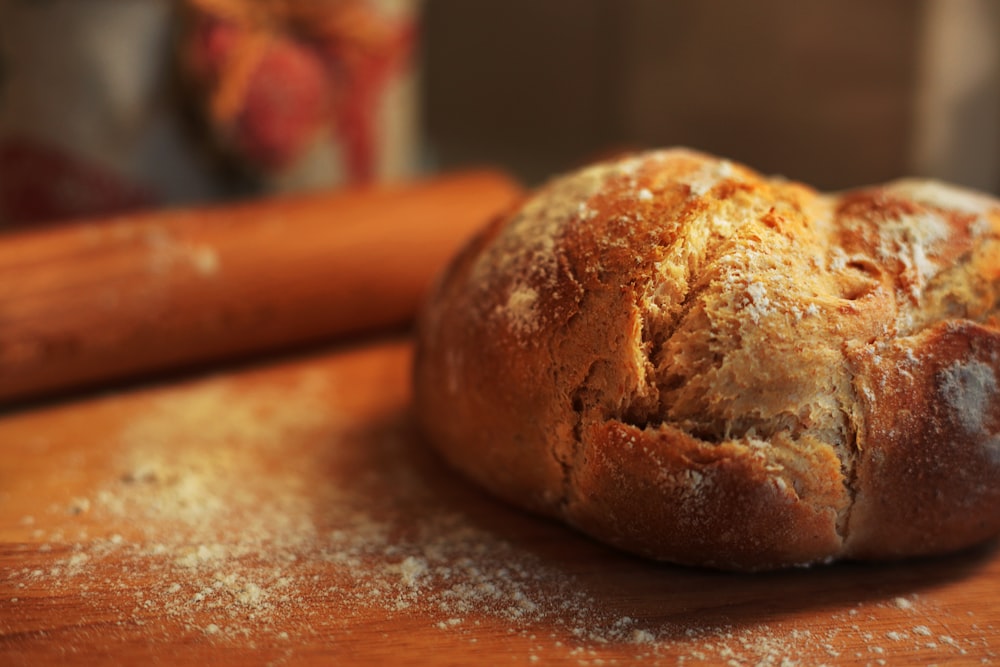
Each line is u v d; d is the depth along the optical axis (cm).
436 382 36
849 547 32
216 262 43
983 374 32
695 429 32
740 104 58
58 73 47
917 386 31
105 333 41
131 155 48
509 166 70
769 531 31
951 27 50
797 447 31
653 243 32
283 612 31
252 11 47
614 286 32
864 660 30
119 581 32
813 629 31
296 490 36
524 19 66
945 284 33
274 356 45
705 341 32
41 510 35
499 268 35
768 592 32
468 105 71
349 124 52
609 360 32
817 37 53
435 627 31
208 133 48
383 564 33
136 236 43
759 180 35
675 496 31
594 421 32
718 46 58
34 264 41
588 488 32
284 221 46
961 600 32
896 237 33
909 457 31
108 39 47
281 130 48
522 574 33
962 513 32
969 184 55
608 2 62
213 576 32
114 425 40
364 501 36
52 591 32
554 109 67
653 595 32
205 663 30
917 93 51
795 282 32
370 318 46
